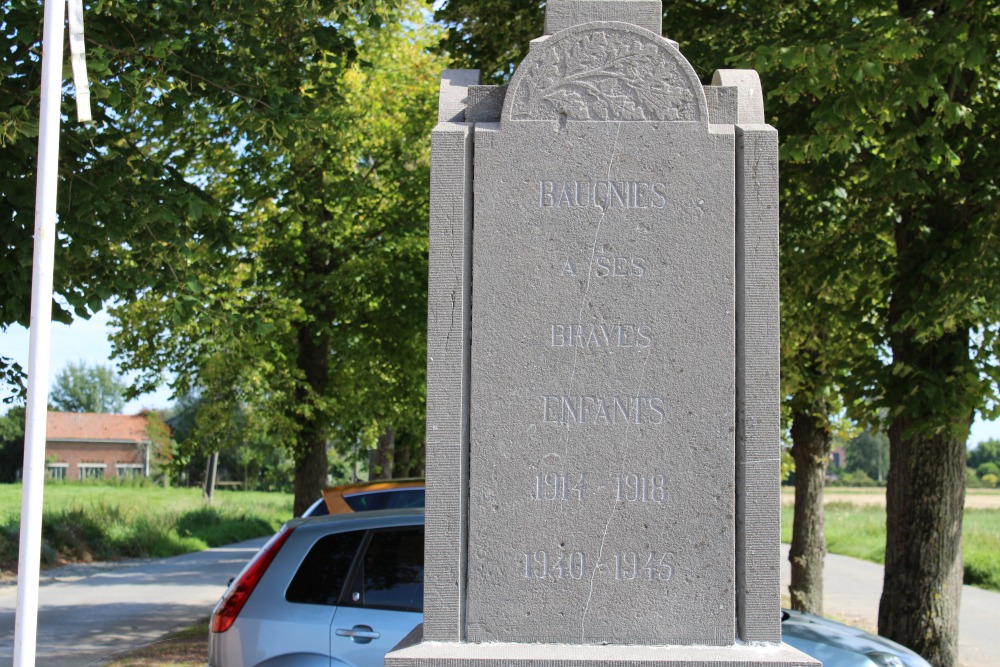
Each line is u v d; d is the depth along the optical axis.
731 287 5.08
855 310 11.57
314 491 21.02
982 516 48.81
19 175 10.36
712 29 12.23
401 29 21.88
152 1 10.86
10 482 65.38
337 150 19.27
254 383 19.86
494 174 5.14
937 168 10.27
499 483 5.00
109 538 29.70
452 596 4.96
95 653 13.02
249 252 18.91
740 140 5.18
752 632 4.95
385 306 20.36
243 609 6.61
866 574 29.36
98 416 88.00
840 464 122.69
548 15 5.49
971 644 16.05
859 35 9.67
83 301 10.52
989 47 9.99
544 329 5.07
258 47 11.52
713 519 4.98
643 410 5.03
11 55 10.48
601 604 4.94
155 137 13.95
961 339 10.59
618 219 5.11
